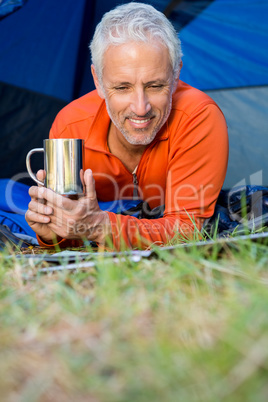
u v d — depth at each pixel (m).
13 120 4.07
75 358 0.76
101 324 0.86
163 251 1.27
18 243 2.04
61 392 0.70
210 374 0.69
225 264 1.18
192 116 1.96
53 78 4.12
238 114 4.04
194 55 4.00
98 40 1.81
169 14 3.90
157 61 1.75
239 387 0.66
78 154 1.68
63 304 0.97
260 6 3.77
